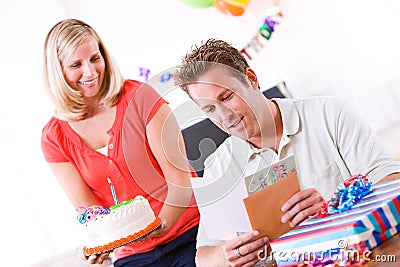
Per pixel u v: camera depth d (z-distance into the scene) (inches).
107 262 141.8
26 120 168.2
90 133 109.2
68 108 108.3
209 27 186.2
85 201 111.0
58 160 111.3
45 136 112.0
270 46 185.6
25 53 170.6
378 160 76.7
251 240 62.9
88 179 110.4
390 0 180.1
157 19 185.2
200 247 75.4
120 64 183.8
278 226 62.4
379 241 55.0
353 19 183.3
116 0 182.4
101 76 107.0
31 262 162.1
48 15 173.6
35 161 166.9
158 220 100.2
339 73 184.9
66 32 105.7
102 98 107.5
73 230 165.5
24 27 171.2
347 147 78.5
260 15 184.4
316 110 80.4
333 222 57.8
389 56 180.5
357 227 53.6
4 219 161.9
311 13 185.0
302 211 62.8
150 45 185.3
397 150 179.2
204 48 71.5
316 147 79.5
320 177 79.0
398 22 180.2
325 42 185.3
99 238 100.4
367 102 183.6
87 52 105.3
